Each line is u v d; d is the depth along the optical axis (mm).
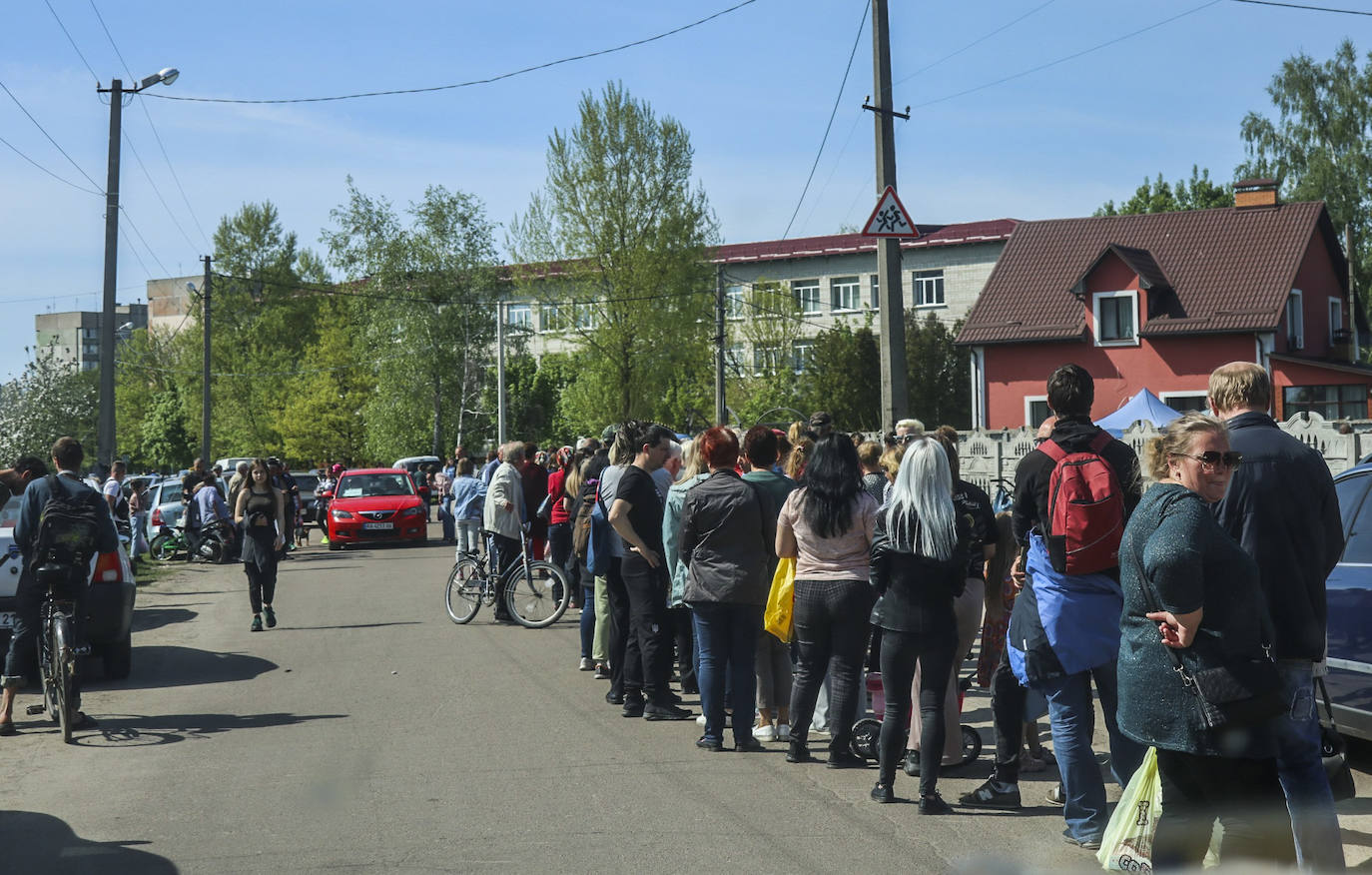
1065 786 5957
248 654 13008
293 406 69188
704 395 57500
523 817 6461
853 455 7570
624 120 48094
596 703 9906
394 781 7293
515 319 76188
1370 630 6719
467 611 15445
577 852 5832
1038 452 6012
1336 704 6934
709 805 6711
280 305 81125
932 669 6598
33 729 9172
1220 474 4523
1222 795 4441
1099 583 5832
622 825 6301
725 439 8367
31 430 45094
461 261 63500
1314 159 49062
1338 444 19812
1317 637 4969
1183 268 42062
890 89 15062
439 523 42281
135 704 10141
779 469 8648
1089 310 41438
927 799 6543
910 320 62719
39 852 5977
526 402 70875
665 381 49500
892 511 6672
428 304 63219
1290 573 4973
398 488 31891
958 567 6605
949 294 70625
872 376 59969
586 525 11352
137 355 103500
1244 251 41906
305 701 10094
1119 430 25125
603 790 7059
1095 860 5684
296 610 17219
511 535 15328
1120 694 4559
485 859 5730
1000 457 27328
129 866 5723
